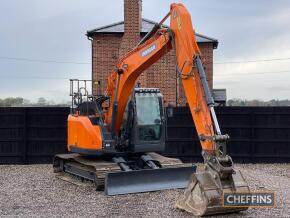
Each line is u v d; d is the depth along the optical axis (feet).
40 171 49.19
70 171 43.60
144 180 36.47
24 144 55.83
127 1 67.15
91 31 72.90
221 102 79.41
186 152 56.44
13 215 28.27
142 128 39.52
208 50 76.43
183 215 27.63
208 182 26.25
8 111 55.98
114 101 38.73
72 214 28.58
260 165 54.44
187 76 28.94
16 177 44.78
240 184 26.40
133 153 40.40
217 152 25.61
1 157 56.08
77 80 42.96
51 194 35.53
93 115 40.40
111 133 38.91
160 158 41.24
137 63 36.09
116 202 32.24
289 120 55.42
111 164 37.96
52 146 56.08
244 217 27.02
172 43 31.60
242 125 56.03
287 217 27.14
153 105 40.27
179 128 56.49
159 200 32.73
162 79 67.72
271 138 55.88
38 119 56.18
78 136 40.37
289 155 55.57
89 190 37.06
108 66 73.10
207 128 26.61
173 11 31.35
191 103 28.50
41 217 27.76
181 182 37.91
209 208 25.82
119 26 74.79
